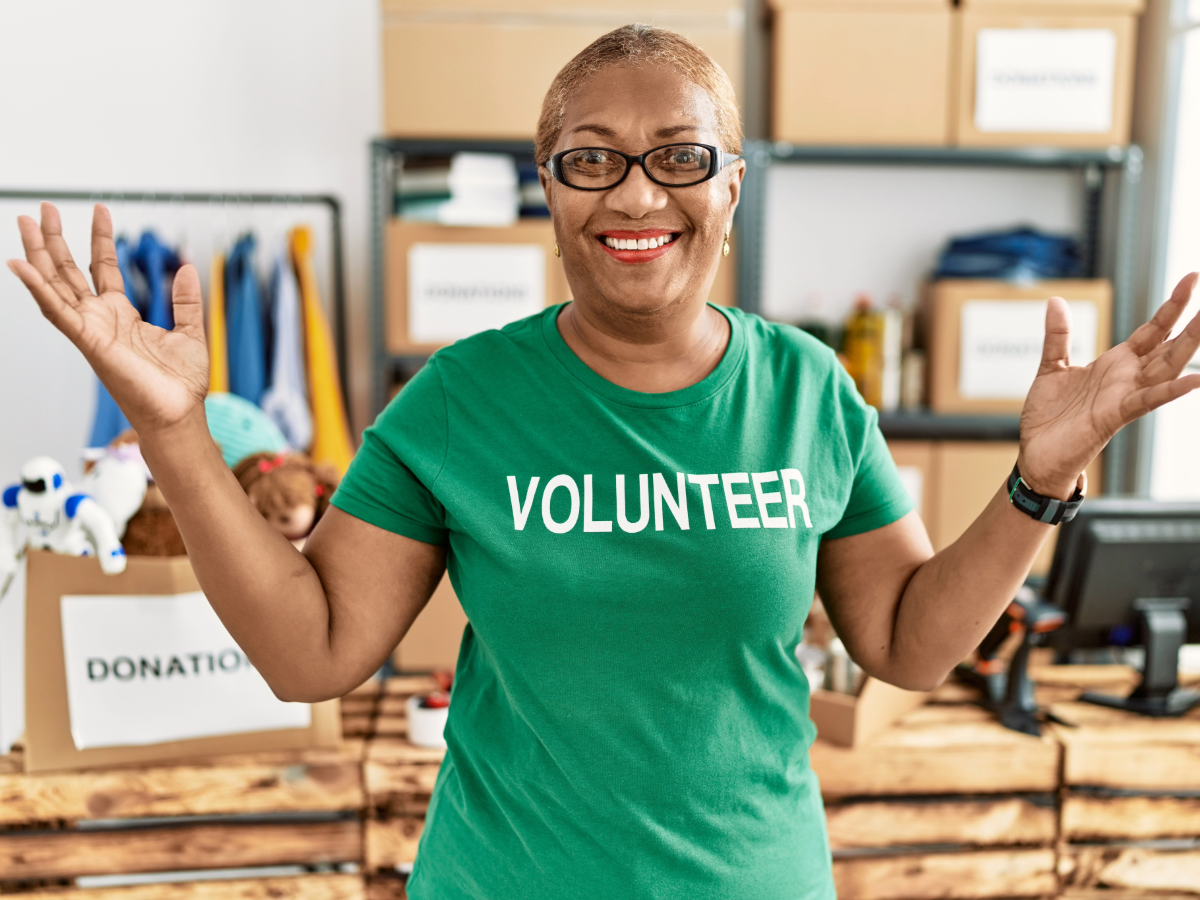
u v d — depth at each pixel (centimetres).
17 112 256
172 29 260
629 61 75
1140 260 259
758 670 78
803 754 84
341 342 248
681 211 75
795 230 281
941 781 146
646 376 81
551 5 232
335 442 239
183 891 141
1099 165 277
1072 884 148
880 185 280
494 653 78
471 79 233
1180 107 247
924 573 84
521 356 82
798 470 80
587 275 77
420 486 80
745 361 83
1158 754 148
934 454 253
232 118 265
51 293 62
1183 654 209
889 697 152
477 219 236
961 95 241
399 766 143
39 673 137
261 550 72
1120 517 161
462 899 82
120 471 144
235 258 237
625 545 75
